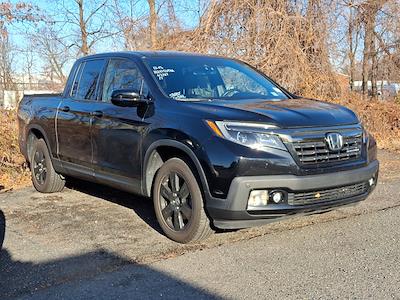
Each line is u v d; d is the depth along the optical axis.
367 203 6.28
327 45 12.09
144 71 5.52
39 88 22.06
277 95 5.88
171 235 4.89
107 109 5.72
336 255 4.44
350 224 5.36
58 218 5.86
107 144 5.66
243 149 4.27
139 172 5.23
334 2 12.32
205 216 4.59
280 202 4.35
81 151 6.17
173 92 5.25
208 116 4.56
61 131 6.54
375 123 12.19
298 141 4.38
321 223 5.40
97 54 6.51
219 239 4.91
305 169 4.39
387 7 14.07
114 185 5.73
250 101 5.21
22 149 7.61
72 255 4.59
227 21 12.09
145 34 14.09
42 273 4.17
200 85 5.51
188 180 4.65
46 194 7.15
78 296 3.72
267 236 4.98
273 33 11.65
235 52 11.85
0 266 4.35
